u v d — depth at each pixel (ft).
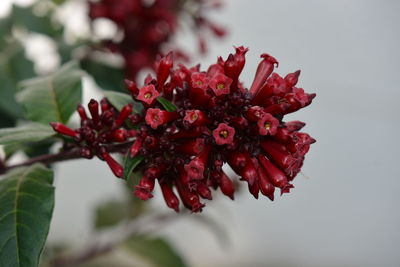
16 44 1.67
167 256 1.77
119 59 1.72
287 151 1.13
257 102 1.15
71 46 1.69
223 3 1.82
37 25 1.72
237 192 1.65
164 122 1.13
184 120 1.12
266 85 1.13
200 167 1.11
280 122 1.15
